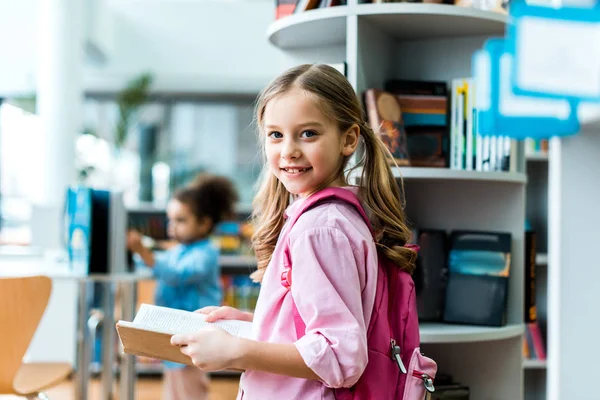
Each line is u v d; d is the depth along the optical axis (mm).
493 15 1887
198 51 6398
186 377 3285
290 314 1189
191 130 6754
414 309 1283
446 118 2002
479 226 2105
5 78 5711
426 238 2031
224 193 3523
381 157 1335
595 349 1696
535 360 3619
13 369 2354
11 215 6121
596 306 1691
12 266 3025
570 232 1696
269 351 1112
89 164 5914
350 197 1221
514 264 2047
